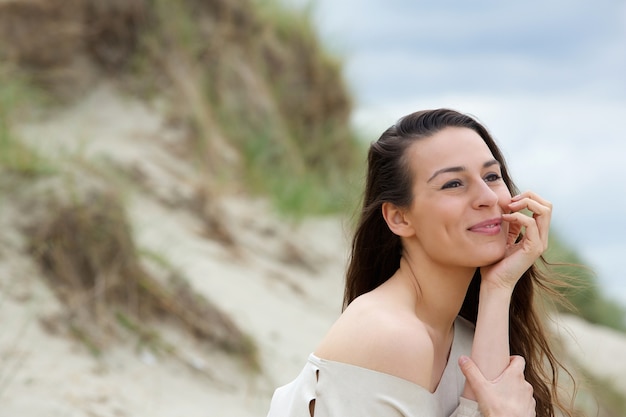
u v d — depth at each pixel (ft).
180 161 28.09
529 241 10.66
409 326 10.09
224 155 30.17
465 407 10.36
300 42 36.24
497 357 10.48
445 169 10.29
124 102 28.66
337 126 36.65
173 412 17.28
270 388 19.79
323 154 35.76
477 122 10.90
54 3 27.78
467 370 10.36
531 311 11.83
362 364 9.95
